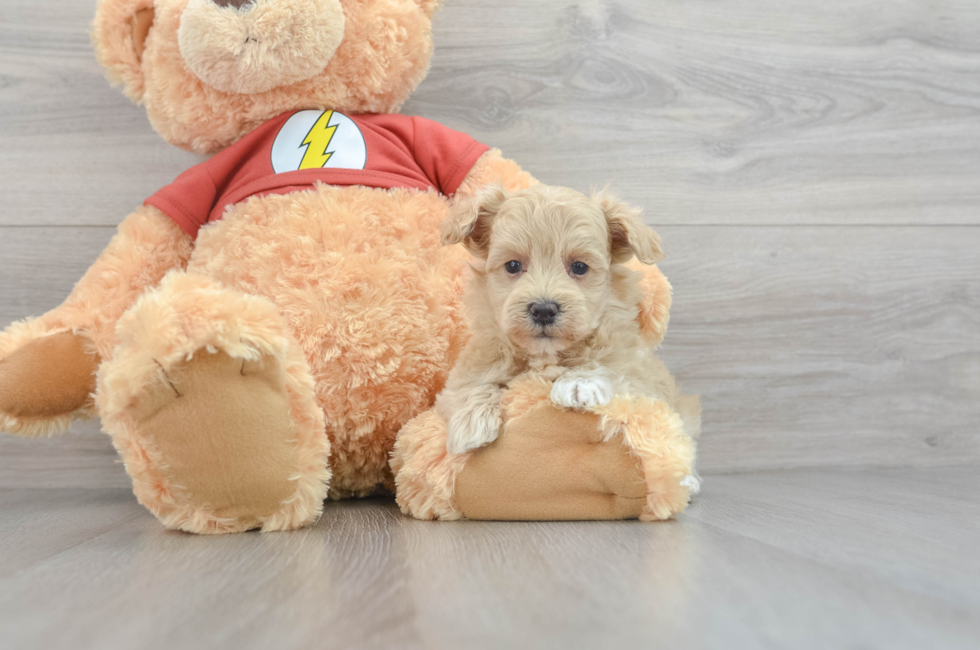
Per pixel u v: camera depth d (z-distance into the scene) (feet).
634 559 3.36
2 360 4.99
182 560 3.53
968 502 5.26
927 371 7.39
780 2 7.22
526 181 5.98
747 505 5.15
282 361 4.33
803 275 7.27
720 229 7.18
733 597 2.73
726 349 7.18
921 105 7.40
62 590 2.98
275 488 4.32
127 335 4.25
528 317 4.59
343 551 3.67
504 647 2.22
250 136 5.74
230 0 5.23
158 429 4.15
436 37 6.88
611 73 7.06
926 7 7.38
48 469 6.58
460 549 3.66
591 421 4.45
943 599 2.71
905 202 7.39
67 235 6.63
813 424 7.25
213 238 5.41
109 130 6.67
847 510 4.90
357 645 2.27
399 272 5.21
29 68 6.55
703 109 7.16
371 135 5.75
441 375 5.35
